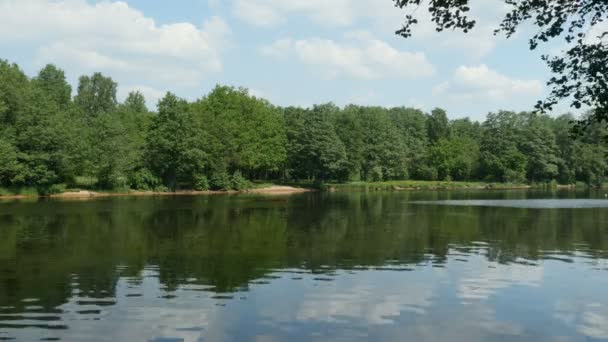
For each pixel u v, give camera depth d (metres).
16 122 62.62
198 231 27.78
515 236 26.41
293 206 48.16
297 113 103.44
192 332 10.96
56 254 20.31
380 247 22.52
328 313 12.38
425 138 132.75
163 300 13.41
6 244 22.88
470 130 147.25
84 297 13.70
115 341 10.40
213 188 82.25
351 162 99.69
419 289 14.74
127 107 124.00
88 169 68.38
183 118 76.06
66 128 65.62
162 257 19.72
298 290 14.52
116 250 21.38
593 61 9.95
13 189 60.97
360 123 108.94
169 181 77.06
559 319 12.12
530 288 14.98
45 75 113.44
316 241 24.11
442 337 10.84
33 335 10.70
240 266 17.98
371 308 12.84
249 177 100.62
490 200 59.50
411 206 48.41
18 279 15.80
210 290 14.51
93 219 34.22
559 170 113.62
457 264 18.55
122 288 14.70
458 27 10.71
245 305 12.99
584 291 14.69
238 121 87.81
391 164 110.00
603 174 112.38
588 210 43.66
